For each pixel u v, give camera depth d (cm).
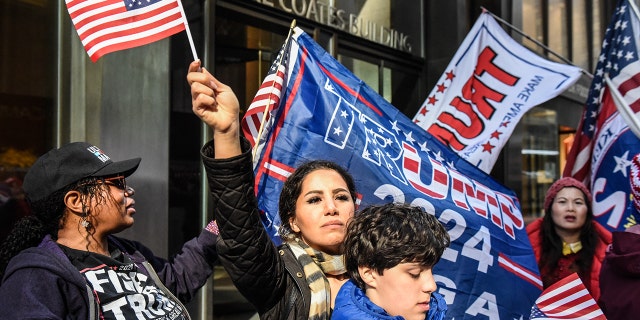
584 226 421
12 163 402
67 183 208
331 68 307
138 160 221
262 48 573
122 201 218
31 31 415
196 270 257
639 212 342
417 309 170
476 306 302
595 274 414
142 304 206
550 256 429
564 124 1091
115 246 229
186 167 477
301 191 226
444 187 310
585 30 1183
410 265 168
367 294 179
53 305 188
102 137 416
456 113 516
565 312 254
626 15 461
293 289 217
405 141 314
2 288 190
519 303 316
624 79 457
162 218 446
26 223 218
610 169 458
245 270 211
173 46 463
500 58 527
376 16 731
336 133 293
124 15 251
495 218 321
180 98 472
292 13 598
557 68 516
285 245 230
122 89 426
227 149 212
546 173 1019
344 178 234
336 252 226
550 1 1040
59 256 197
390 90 762
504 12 858
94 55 250
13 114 405
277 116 287
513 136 877
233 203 209
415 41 804
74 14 254
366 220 177
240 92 551
